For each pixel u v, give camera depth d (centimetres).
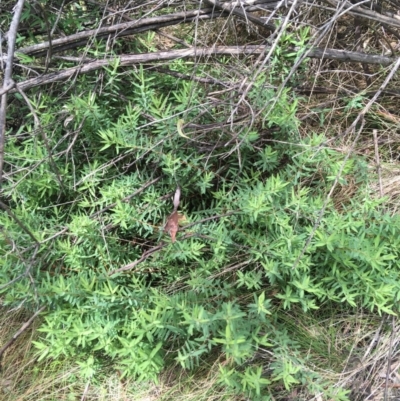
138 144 194
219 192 192
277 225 184
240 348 156
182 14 211
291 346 179
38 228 198
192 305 175
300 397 178
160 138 192
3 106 163
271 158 193
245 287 192
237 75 215
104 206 204
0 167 161
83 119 196
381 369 183
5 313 204
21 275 171
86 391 189
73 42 216
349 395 179
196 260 193
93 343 190
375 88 238
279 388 180
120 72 215
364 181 206
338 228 176
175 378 188
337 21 227
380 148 233
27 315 205
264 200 183
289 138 199
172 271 191
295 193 205
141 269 191
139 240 204
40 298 178
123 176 203
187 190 198
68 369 193
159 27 215
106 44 205
